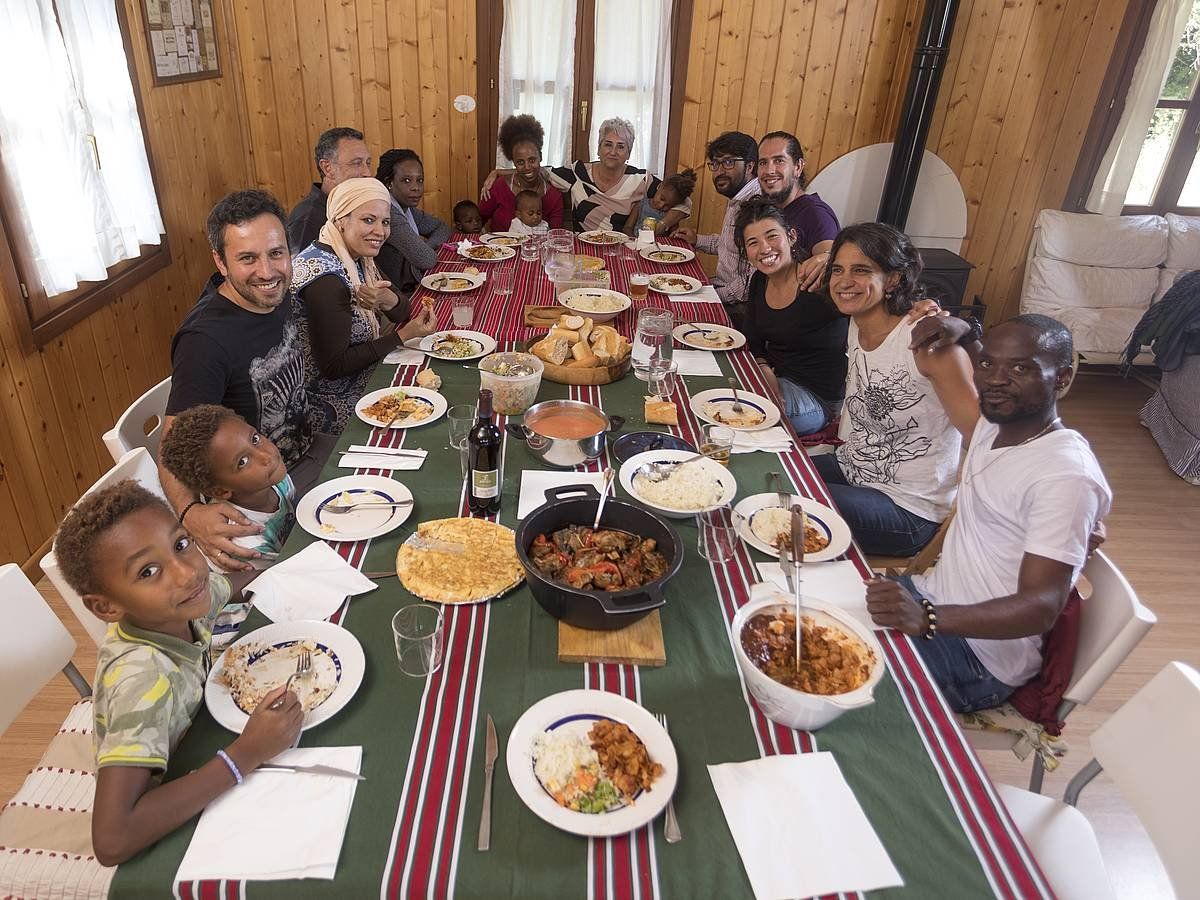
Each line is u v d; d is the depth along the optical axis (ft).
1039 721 5.07
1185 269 14.10
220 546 5.24
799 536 4.67
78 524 3.33
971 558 5.21
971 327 5.98
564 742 3.44
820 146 14.87
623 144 13.38
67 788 4.27
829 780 3.43
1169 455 12.33
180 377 6.10
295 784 3.33
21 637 4.37
